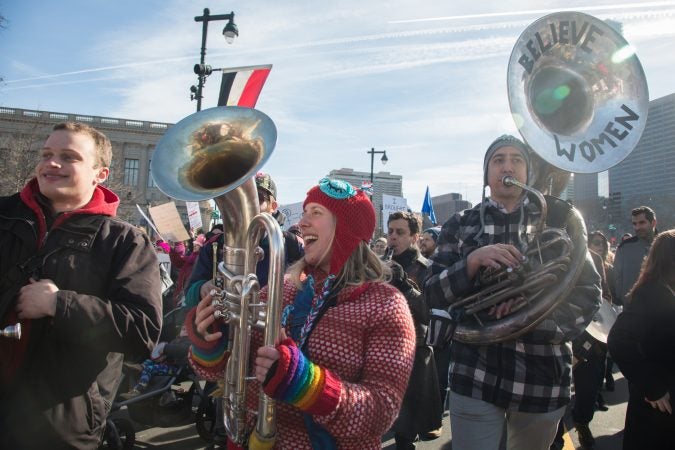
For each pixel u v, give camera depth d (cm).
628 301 256
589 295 244
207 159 185
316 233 170
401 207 1218
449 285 235
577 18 265
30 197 205
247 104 679
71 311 180
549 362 233
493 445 230
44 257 193
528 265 221
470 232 263
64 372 187
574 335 236
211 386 406
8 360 182
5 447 179
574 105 266
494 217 258
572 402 532
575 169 247
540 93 262
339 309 160
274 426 149
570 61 268
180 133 186
